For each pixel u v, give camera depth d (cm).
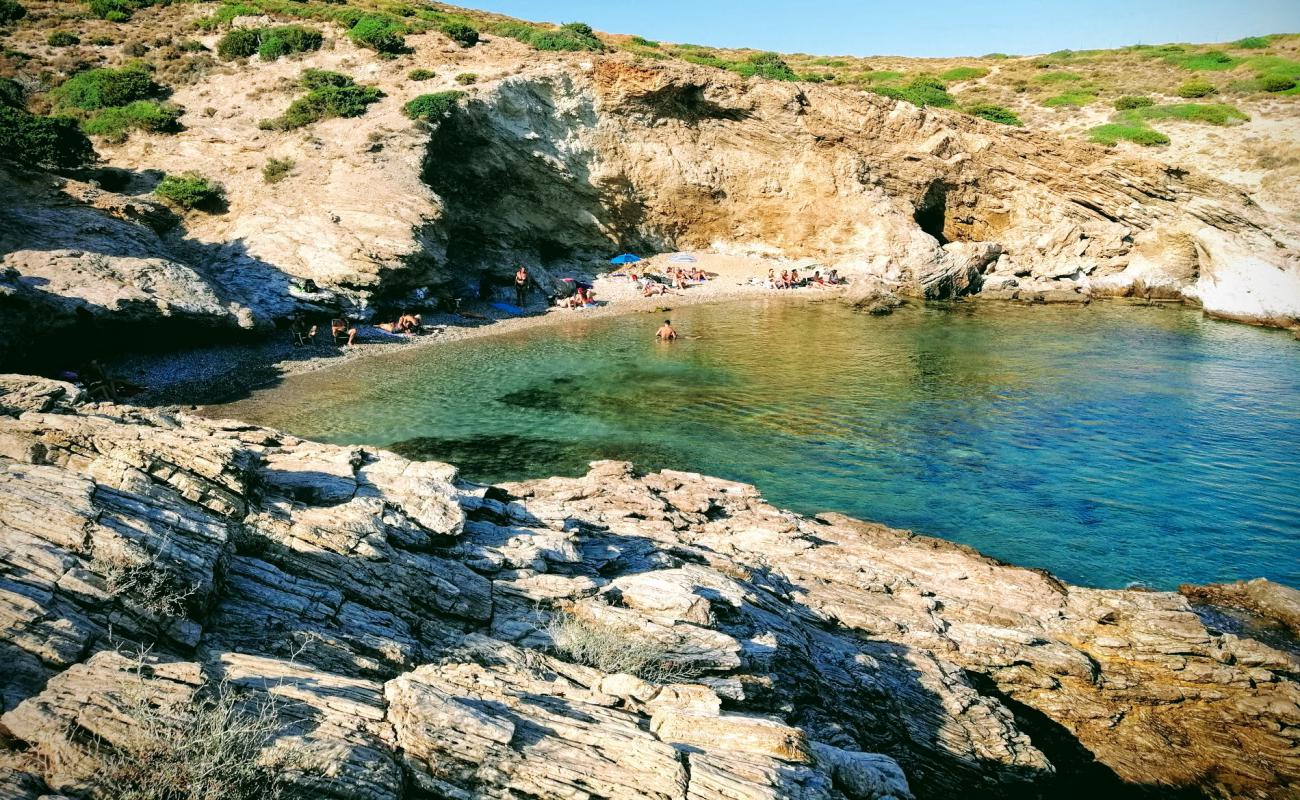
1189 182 5766
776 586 1397
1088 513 2156
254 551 881
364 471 1232
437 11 8212
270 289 3731
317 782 547
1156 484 2355
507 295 5188
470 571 1023
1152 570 1862
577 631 944
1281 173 5897
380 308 4181
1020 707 1334
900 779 789
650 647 935
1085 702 1339
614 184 6025
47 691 539
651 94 5919
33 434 877
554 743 660
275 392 2988
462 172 5303
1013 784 1094
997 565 1725
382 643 803
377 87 5338
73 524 698
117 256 3228
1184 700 1351
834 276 6219
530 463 2383
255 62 5712
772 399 3162
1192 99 7294
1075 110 7581
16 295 2617
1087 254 6412
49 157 3788
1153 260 6097
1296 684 1338
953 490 2297
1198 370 3738
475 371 3466
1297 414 3036
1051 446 2670
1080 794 1305
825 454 2558
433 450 2464
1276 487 2333
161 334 3173
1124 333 4678
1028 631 1429
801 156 6322
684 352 3972
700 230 6588
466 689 720
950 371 3669
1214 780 1282
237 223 4109
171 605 696
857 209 6266
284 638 750
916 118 6244
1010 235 6619
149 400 2748
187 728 542
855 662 1172
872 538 1850
